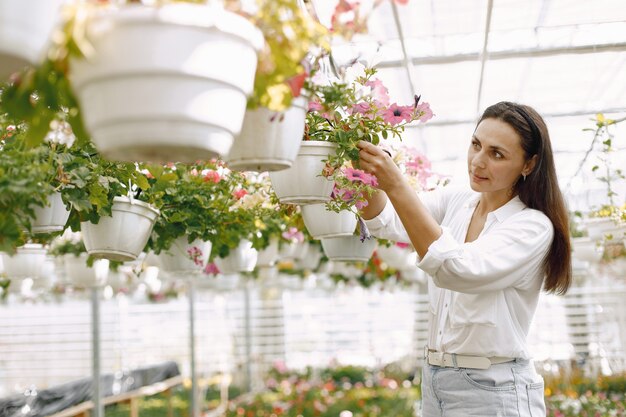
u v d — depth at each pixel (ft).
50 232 8.17
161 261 10.91
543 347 28.35
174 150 3.64
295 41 4.00
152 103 3.45
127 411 31.30
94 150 7.32
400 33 12.12
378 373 36.40
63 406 18.26
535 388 7.18
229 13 3.60
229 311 38.60
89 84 3.50
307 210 8.55
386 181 6.30
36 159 6.43
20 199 6.27
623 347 26.84
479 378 7.00
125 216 8.02
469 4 11.69
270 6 3.95
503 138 6.80
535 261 6.86
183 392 36.55
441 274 6.40
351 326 38.47
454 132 18.99
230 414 26.86
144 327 37.42
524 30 13.01
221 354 37.83
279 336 38.60
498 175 6.90
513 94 16.47
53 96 3.85
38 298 32.19
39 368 36.68
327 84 6.22
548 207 7.15
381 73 14.74
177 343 37.52
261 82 4.13
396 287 34.76
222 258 12.69
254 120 5.02
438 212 8.39
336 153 6.36
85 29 3.33
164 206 9.91
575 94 16.34
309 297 38.91
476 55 13.87
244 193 10.43
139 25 3.39
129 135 3.49
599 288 27.43
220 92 3.63
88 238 8.13
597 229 14.03
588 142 19.07
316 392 30.14
